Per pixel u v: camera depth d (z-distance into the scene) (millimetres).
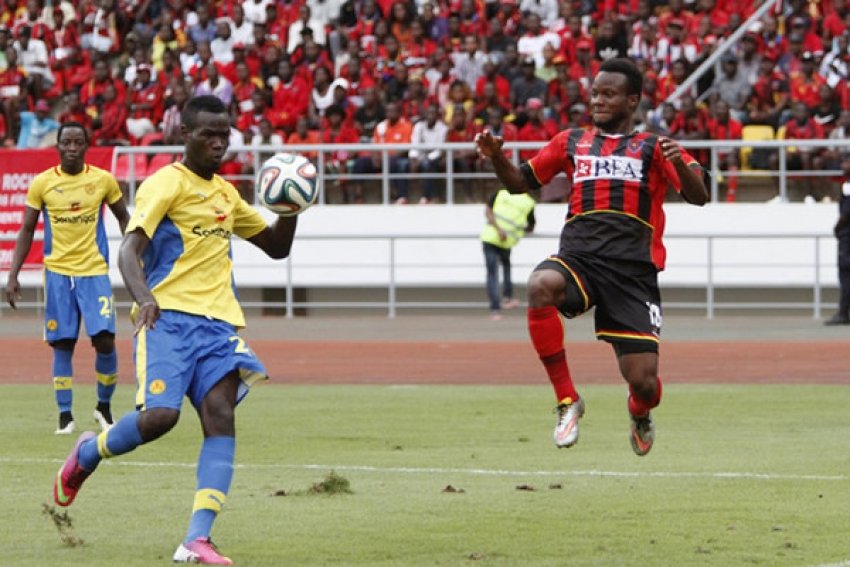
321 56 92938
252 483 29656
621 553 22281
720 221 80438
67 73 98812
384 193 83312
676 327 73125
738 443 35438
